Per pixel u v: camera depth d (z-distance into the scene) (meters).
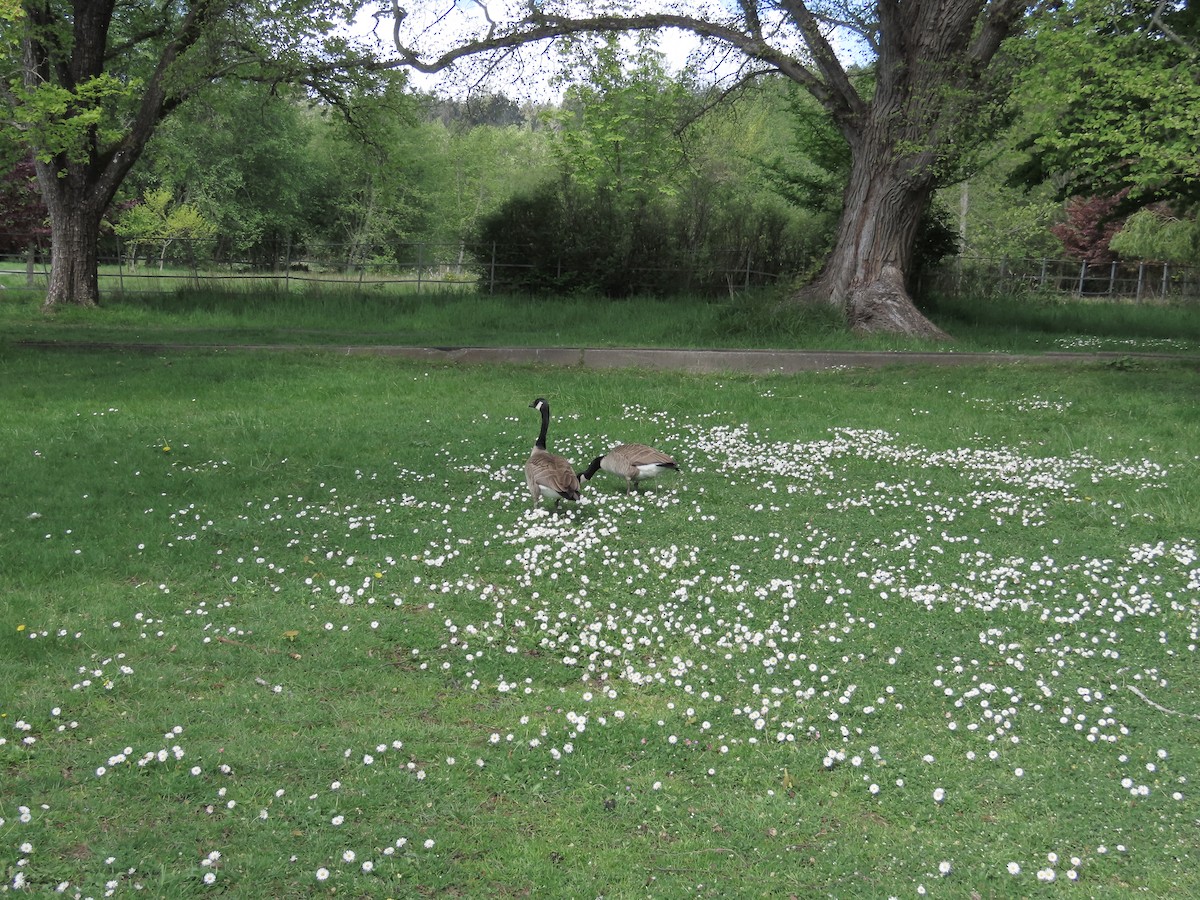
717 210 31.38
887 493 9.73
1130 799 4.49
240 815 4.22
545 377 16.62
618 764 4.79
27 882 3.73
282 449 10.95
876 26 21.53
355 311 26.20
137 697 5.26
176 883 3.75
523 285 30.22
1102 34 15.77
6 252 37.94
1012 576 7.30
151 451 10.61
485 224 30.55
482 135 57.56
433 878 3.87
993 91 19.94
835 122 22.80
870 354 18.08
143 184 48.00
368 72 24.92
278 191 52.84
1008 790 4.56
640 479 9.55
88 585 6.81
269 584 7.00
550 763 4.75
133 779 4.45
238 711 5.14
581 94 25.69
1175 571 7.50
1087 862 4.04
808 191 32.41
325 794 4.39
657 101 26.81
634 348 18.66
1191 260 36.78
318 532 8.14
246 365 16.58
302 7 23.09
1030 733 5.09
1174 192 22.91
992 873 3.96
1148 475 10.31
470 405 14.04
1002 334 23.02
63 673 5.47
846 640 6.21
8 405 12.83
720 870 3.97
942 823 4.32
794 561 7.59
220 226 49.50
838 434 12.45
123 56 28.31
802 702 5.40
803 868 3.99
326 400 14.19
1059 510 9.19
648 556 7.69
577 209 30.39
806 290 22.77
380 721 5.11
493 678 5.68
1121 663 5.92
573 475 8.23
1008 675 5.74
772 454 11.33
